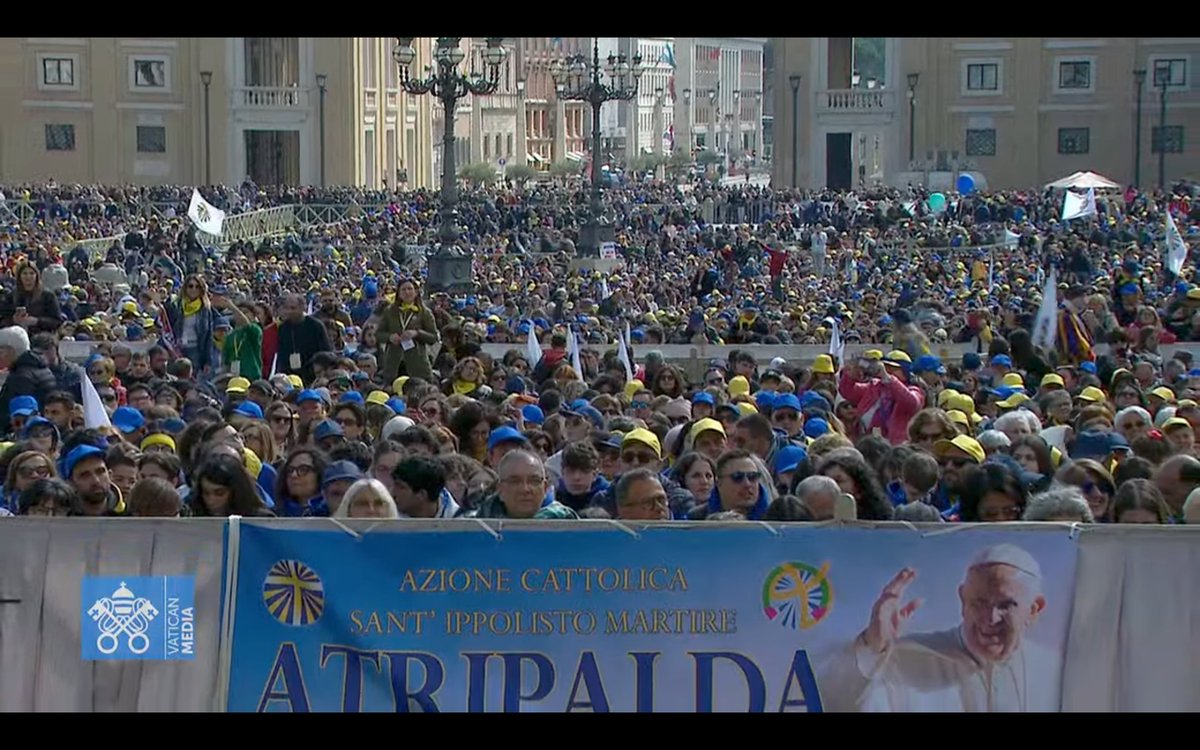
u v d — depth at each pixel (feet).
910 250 489.67
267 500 109.09
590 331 263.08
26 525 82.28
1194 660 83.15
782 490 114.01
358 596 82.58
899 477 112.98
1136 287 306.96
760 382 167.12
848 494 91.25
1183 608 83.25
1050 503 93.40
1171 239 357.82
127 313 268.21
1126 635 83.30
